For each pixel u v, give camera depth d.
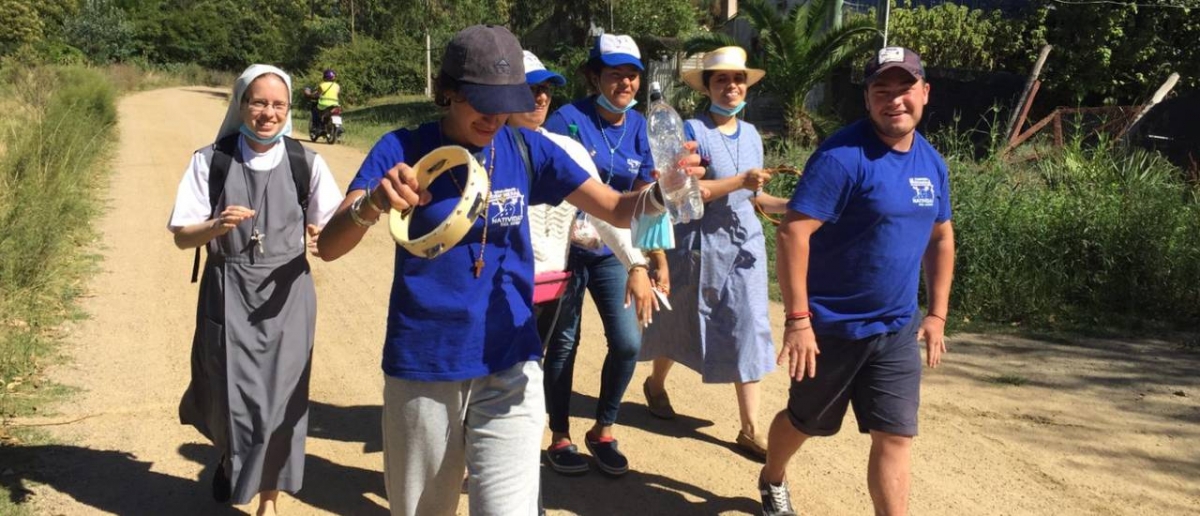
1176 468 4.57
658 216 2.88
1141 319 7.23
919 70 3.14
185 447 4.60
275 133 3.56
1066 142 12.46
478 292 2.73
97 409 4.99
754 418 4.70
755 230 4.57
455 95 2.66
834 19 17.84
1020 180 8.83
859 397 3.43
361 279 8.28
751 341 4.57
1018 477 4.48
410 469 2.83
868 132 3.29
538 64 3.95
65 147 12.37
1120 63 18.91
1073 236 7.81
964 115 17.89
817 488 4.36
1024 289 7.39
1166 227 7.70
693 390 5.69
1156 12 18.47
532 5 29.50
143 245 9.16
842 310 3.34
